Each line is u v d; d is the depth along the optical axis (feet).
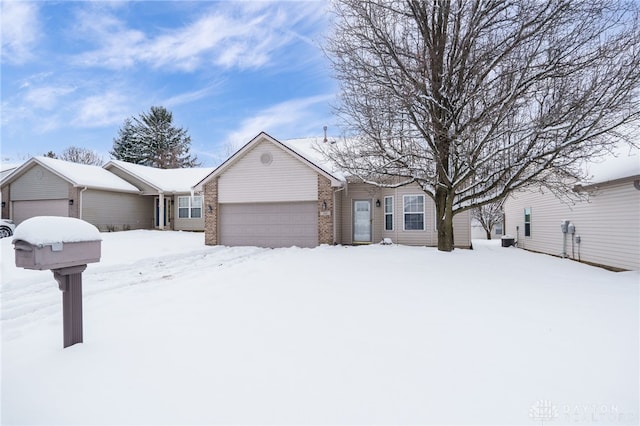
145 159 125.08
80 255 10.66
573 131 26.94
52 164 61.16
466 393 8.11
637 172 26.81
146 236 58.03
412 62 30.22
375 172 34.19
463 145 30.32
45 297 18.79
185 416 7.14
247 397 7.86
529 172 31.63
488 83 27.73
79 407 7.48
